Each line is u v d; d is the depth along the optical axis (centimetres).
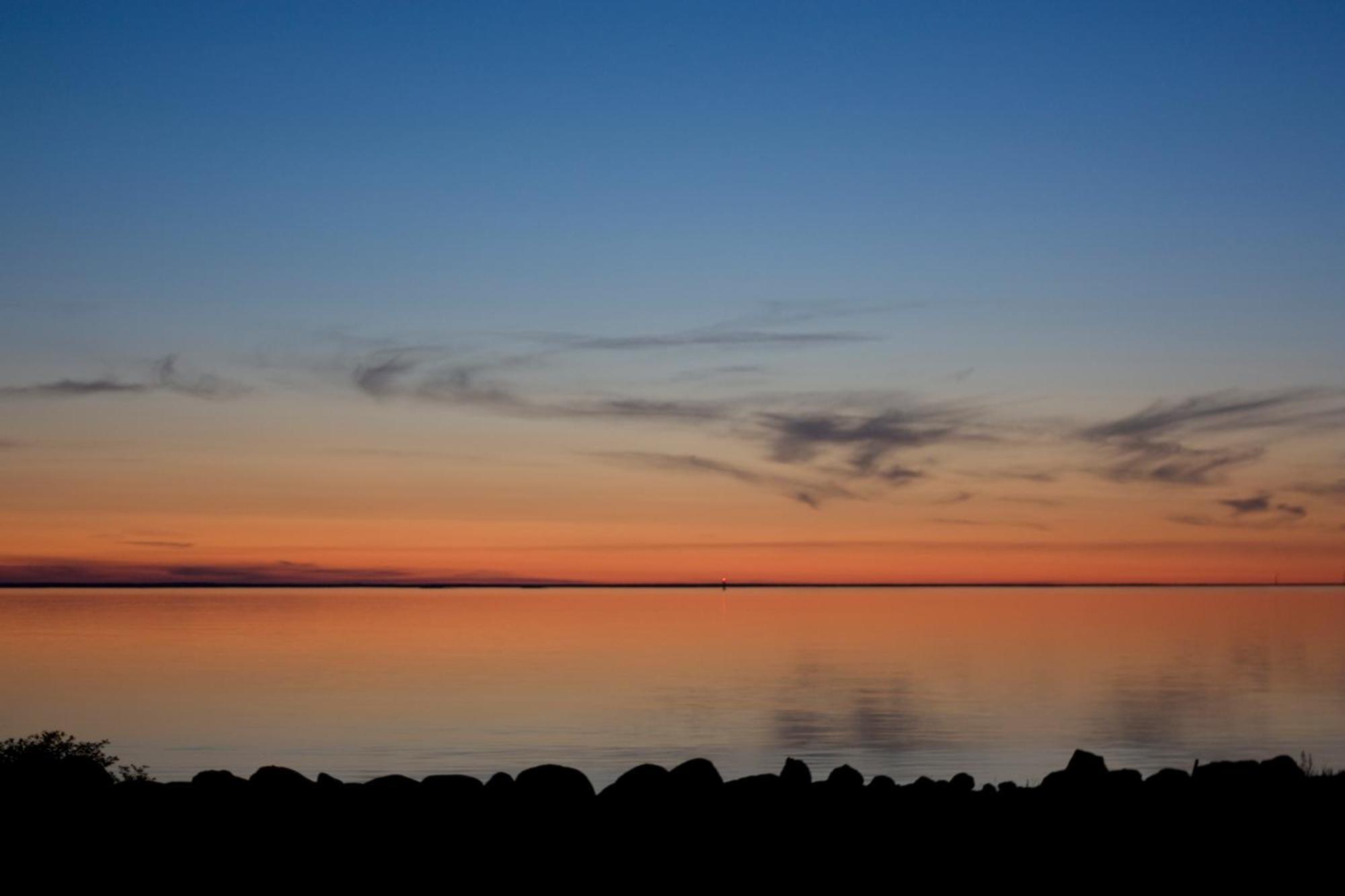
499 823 1419
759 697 4209
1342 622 10262
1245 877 1228
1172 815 1467
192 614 12912
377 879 1250
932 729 3319
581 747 3011
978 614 13175
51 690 4531
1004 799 1583
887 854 1341
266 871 1262
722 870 1282
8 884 1203
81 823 1390
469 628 9612
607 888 1232
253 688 4578
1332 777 1666
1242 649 6612
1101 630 9012
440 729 3384
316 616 12644
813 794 1580
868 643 7538
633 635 8581
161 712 3834
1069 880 1238
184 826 1397
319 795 1538
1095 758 1680
